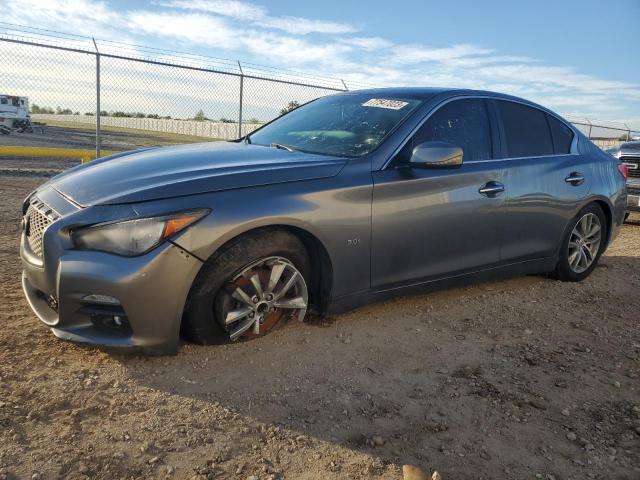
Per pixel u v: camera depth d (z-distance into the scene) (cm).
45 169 1291
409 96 392
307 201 299
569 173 451
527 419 260
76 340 261
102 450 212
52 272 263
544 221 432
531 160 426
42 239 270
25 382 255
